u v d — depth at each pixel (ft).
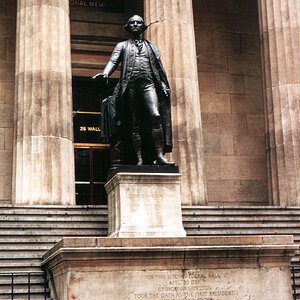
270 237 41.63
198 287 39.75
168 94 45.52
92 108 91.09
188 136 70.23
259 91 94.02
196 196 68.90
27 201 63.26
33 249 53.26
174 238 40.06
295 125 74.28
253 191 90.22
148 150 46.47
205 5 94.89
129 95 45.32
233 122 91.91
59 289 41.11
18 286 47.06
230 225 60.90
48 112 66.03
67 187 64.90
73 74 90.27
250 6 96.12
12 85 84.94
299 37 77.05
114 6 92.63
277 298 40.75
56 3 69.72
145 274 39.19
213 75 92.73
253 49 95.25
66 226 57.06
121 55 46.55
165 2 73.36
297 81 75.61
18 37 69.67
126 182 42.88
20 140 65.87
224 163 90.12
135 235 41.96
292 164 73.20
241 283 40.45
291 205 72.13
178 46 72.38
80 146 89.51
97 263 38.60
